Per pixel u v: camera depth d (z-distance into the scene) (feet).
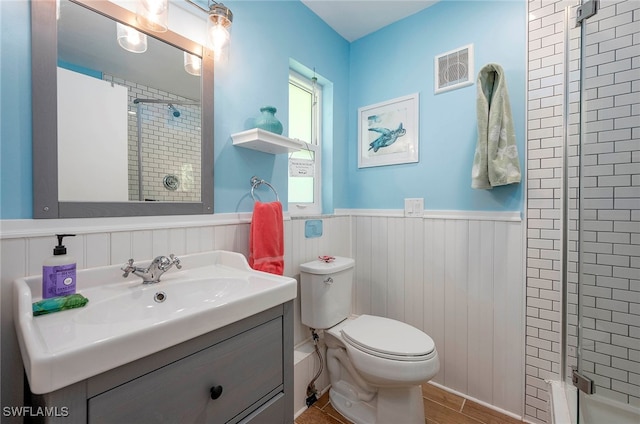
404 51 6.12
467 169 5.26
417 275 5.84
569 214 3.87
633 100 3.58
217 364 2.33
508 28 4.81
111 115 3.04
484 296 5.02
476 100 4.76
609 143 3.71
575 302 3.78
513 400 4.71
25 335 1.72
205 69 3.88
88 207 2.83
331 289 5.06
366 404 4.66
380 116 6.47
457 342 5.30
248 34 4.51
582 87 3.78
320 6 5.75
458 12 5.37
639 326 3.52
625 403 3.52
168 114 3.52
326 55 6.28
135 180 3.21
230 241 4.17
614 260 3.67
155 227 3.33
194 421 2.16
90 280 2.79
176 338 1.98
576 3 3.92
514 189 4.75
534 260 4.55
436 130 5.64
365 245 6.64
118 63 3.10
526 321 4.62
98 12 2.94
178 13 3.64
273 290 2.78
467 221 5.22
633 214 3.59
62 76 2.70
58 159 2.66
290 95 6.14
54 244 2.61
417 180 5.90
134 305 2.74
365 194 6.72
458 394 5.24
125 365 1.78
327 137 6.61
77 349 1.55
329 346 5.20
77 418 1.58
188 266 3.59
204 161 3.86
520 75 4.68
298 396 4.83
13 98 2.43
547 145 4.43
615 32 3.65
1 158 2.37
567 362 3.87
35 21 2.54
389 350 3.98
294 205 6.01
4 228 2.36
